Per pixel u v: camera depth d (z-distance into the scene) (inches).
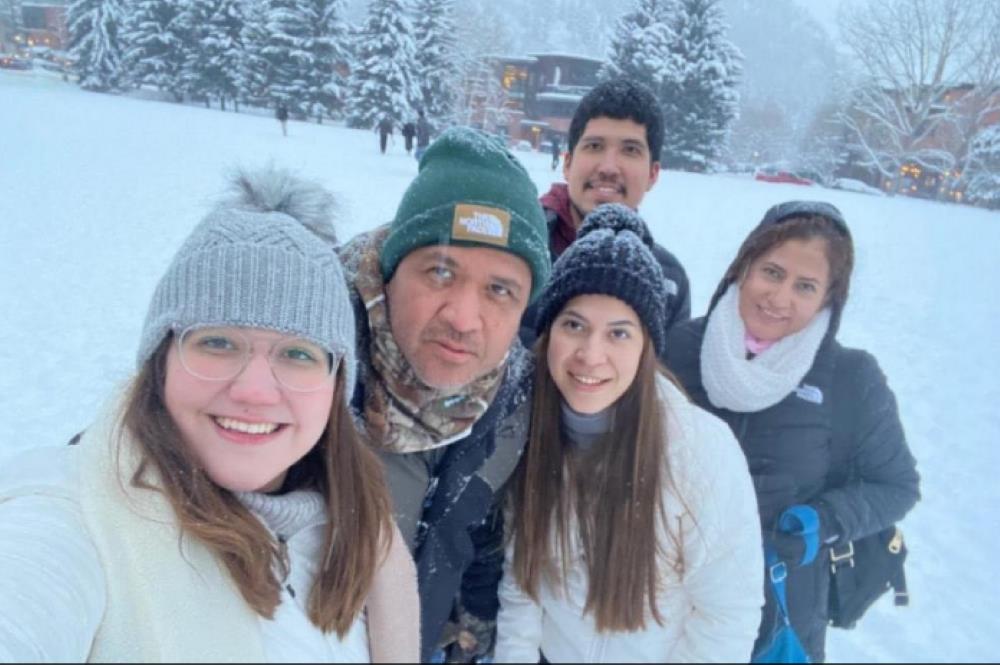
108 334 169.3
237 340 33.7
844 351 50.8
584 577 36.0
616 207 44.2
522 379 43.7
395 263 43.8
